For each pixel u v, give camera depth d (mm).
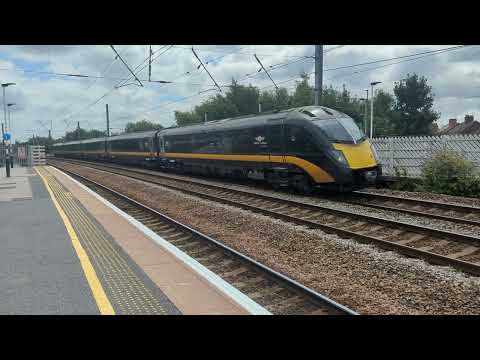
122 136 45844
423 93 67500
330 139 16406
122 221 11266
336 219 12211
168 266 7023
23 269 7008
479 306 5832
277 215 12469
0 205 14828
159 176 28797
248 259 7754
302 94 73812
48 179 26672
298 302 6047
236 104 78312
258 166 20516
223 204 15344
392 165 21516
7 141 30797
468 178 16531
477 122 76625
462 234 9492
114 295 5715
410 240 9602
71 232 9969
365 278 7168
